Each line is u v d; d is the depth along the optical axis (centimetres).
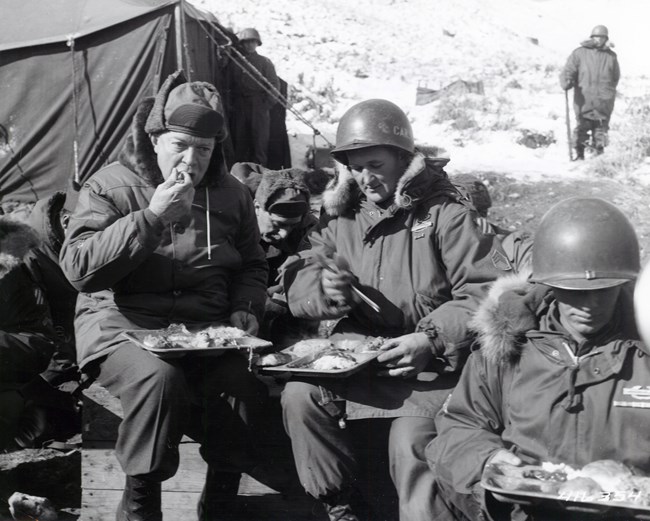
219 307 398
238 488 395
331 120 1507
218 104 389
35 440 499
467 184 485
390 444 352
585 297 285
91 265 362
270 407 397
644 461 290
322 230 402
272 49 2108
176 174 367
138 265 372
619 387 291
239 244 413
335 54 2181
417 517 332
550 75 2133
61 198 500
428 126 1508
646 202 1023
